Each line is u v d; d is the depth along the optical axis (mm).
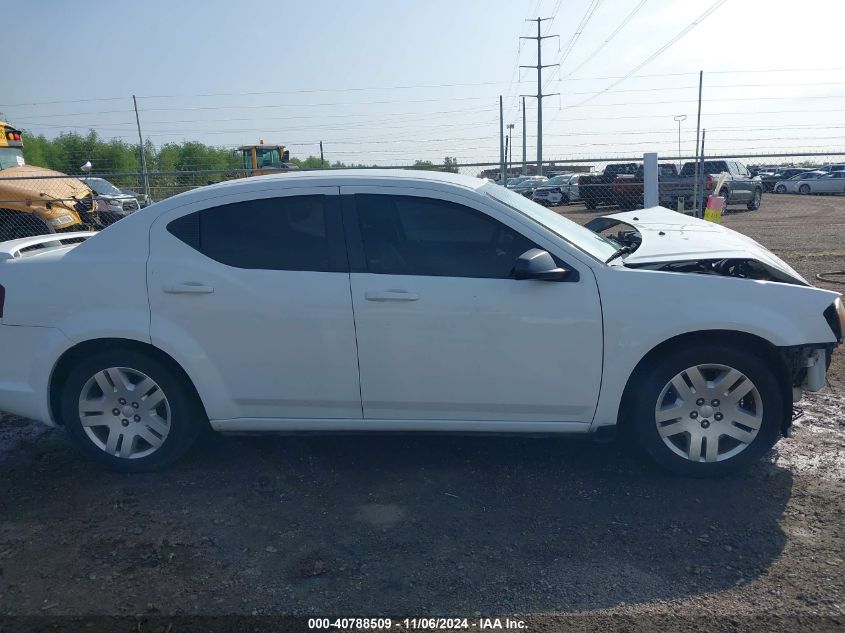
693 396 3977
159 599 3104
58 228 12258
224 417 4172
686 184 17922
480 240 4004
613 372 3912
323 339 3992
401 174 4219
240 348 4047
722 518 3666
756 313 3846
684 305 3848
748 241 4660
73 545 3547
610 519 3684
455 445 4621
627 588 3117
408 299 3912
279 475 4258
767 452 4363
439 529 3625
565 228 4309
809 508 3740
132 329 4043
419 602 3053
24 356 4172
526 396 3988
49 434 5000
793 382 4148
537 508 3812
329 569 3299
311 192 4105
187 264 4062
